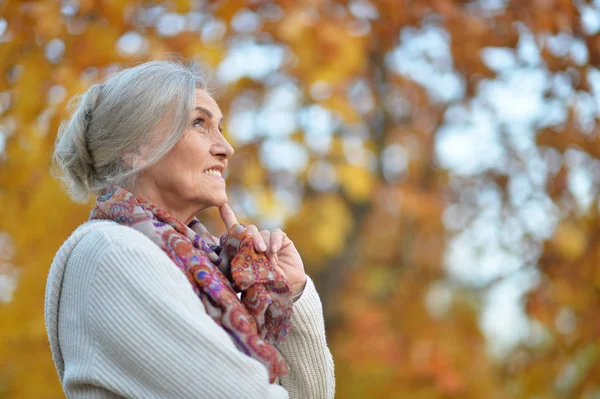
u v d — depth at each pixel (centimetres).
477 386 729
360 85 606
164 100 218
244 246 221
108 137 219
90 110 225
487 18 558
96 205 217
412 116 701
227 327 201
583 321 617
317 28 472
